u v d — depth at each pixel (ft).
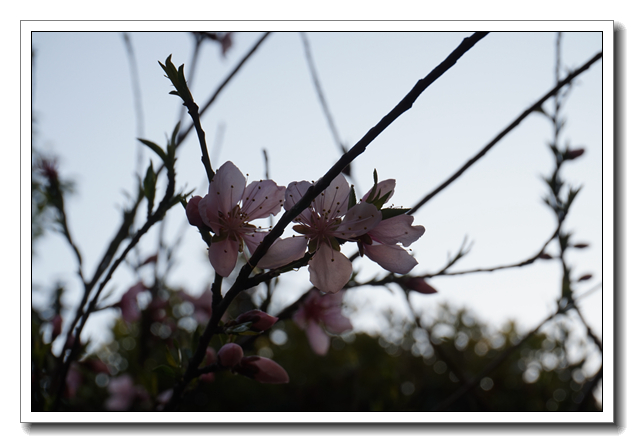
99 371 1.94
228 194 1.54
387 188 1.55
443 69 1.44
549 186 1.94
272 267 1.52
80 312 1.76
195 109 1.51
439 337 3.90
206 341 1.55
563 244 1.95
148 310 2.06
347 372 3.38
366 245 1.54
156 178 1.68
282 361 3.72
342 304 1.92
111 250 1.79
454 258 1.71
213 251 1.53
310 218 1.55
